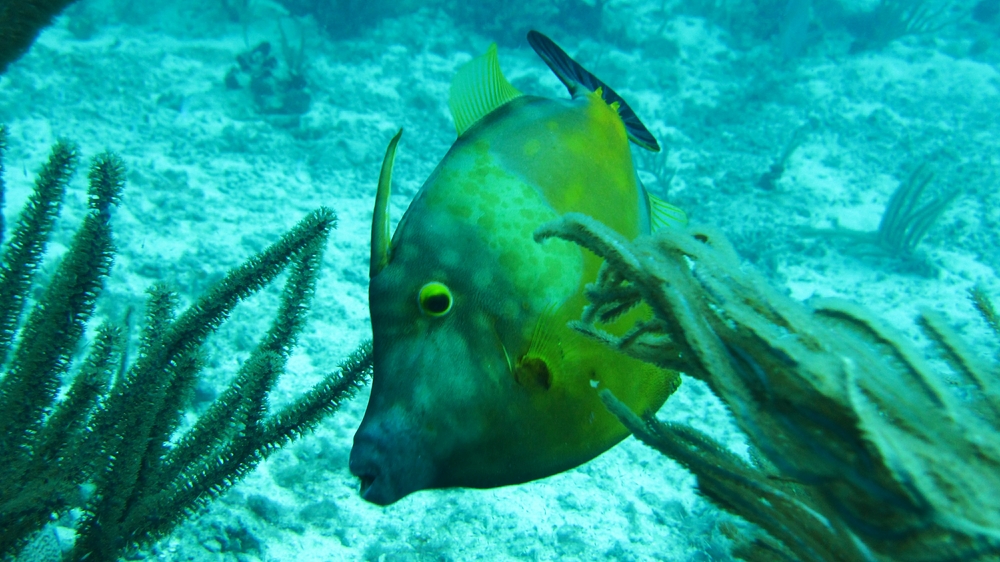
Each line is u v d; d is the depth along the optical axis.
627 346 0.55
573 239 0.53
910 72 6.05
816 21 6.54
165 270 2.48
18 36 0.82
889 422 0.51
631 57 6.11
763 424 0.52
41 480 0.83
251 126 4.30
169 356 0.86
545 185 0.60
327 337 2.30
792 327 0.51
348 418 1.86
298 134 4.36
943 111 5.52
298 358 2.16
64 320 0.84
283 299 0.89
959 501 0.49
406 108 5.01
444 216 0.58
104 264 0.85
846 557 0.55
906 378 0.53
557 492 1.75
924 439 0.51
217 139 4.07
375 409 0.56
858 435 0.49
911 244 3.71
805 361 0.50
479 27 6.16
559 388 0.56
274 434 0.90
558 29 6.18
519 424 0.56
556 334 0.57
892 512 0.50
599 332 0.55
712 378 0.51
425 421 0.55
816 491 0.53
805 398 0.50
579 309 0.58
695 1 6.88
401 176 4.15
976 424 0.51
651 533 1.67
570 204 0.60
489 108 0.69
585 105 0.65
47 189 0.84
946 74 6.00
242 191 3.51
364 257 2.94
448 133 4.82
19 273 0.84
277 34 5.78
